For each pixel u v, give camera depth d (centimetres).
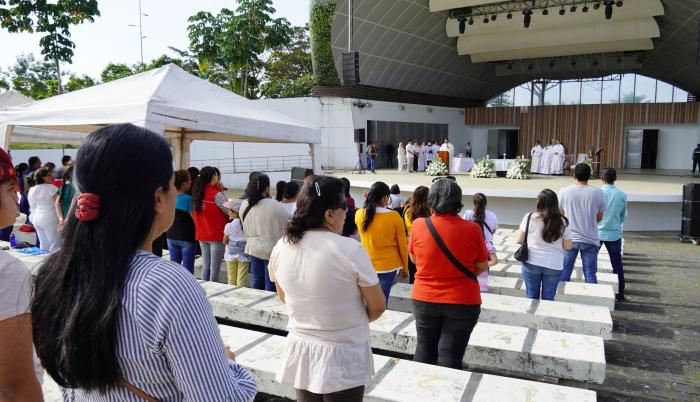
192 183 644
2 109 688
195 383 107
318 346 210
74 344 104
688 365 448
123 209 111
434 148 2461
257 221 514
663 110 2809
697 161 2294
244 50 3319
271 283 554
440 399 297
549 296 505
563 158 2211
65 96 714
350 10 1299
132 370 107
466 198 1434
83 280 107
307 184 221
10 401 116
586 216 581
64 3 2047
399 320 461
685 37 2466
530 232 497
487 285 620
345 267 206
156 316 104
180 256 602
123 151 112
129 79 690
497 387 312
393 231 437
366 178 1903
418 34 2614
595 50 2533
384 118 2677
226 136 940
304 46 4188
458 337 323
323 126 2492
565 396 302
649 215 1306
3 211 134
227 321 532
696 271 834
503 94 3559
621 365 448
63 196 665
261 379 345
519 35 2433
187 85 689
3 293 115
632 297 673
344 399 209
